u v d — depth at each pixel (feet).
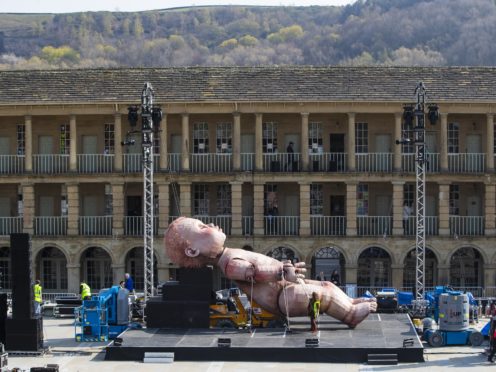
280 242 219.00
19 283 154.61
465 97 217.97
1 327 156.87
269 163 223.71
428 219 220.43
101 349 158.92
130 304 176.76
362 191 227.40
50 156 224.74
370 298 167.22
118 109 221.46
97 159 223.71
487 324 162.30
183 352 149.69
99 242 221.46
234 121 219.82
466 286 226.17
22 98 222.07
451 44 474.90
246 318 164.96
